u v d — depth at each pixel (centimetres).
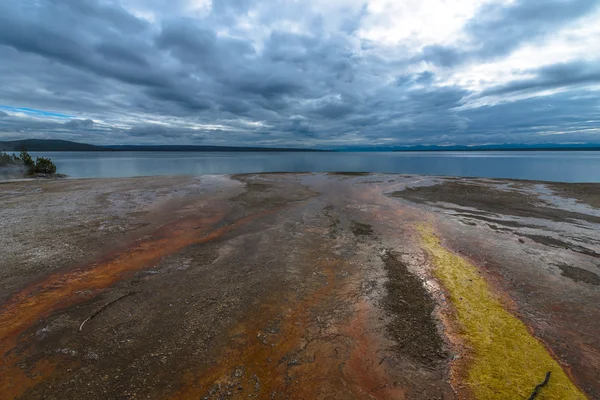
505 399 269
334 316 390
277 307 409
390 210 965
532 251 613
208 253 598
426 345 338
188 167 3356
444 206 1023
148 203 1023
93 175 2402
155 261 556
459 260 570
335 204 1053
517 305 419
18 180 1630
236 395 270
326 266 541
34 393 268
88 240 652
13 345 329
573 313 398
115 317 381
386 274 510
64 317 379
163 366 302
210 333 353
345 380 288
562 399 268
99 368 298
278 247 634
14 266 517
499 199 1130
